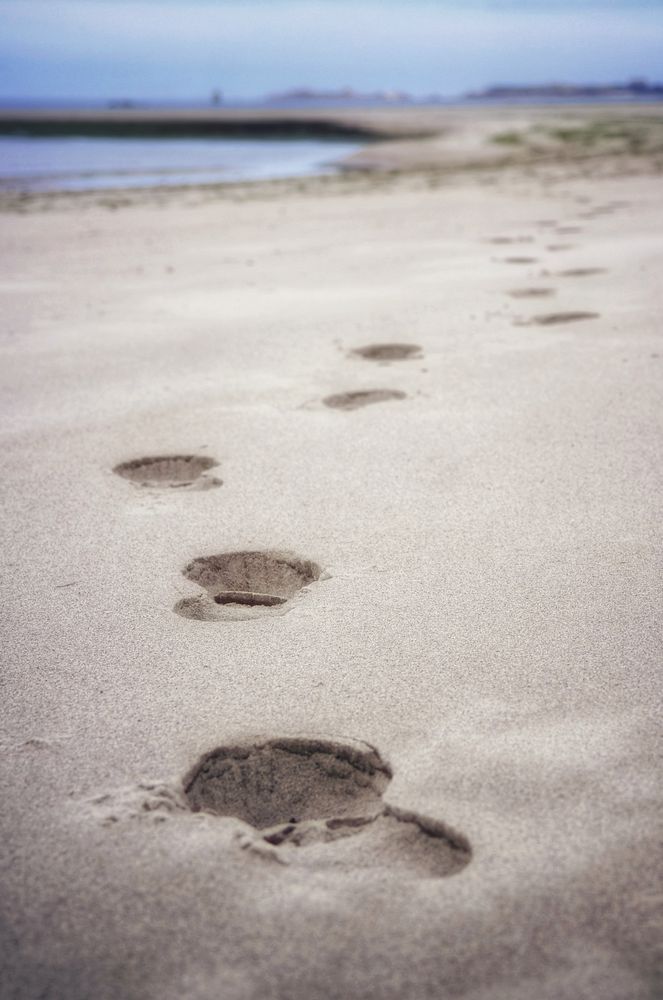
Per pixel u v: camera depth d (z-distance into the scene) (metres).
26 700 2.44
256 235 12.64
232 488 3.88
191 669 2.57
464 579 3.05
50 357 6.14
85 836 1.96
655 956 1.64
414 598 2.93
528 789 2.06
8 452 4.37
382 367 5.70
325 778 2.22
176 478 4.12
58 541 3.42
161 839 1.96
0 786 2.12
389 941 1.69
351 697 2.42
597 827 1.94
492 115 69.50
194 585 3.08
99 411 4.95
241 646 2.70
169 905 1.78
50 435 4.59
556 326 6.66
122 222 14.45
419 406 4.93
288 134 54.19
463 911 1.75
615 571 3.07
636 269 8.80
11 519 3.62
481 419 4.68
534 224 12.77
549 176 21.36
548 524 3.45
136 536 3.44
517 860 1.87
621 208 14.38
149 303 7.96
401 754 2.19
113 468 4.16
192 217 14.98
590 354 5.85
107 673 2.56
